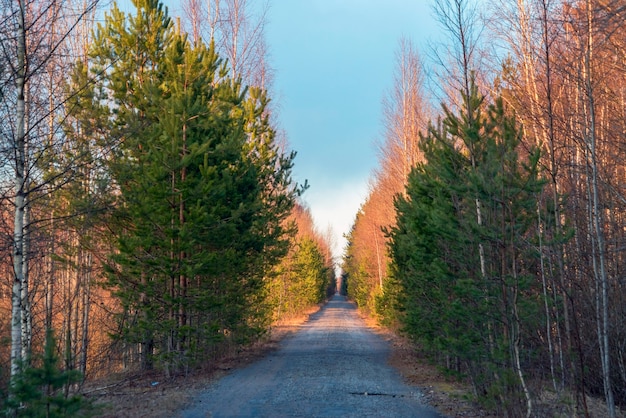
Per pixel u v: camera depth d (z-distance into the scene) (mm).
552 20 10891
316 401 13359
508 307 11055
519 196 11109
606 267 12805
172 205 16219
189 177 16500
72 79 14570
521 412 10609
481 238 11141
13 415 7547
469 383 14914
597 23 8852
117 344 17438
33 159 10898
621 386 13078
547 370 11922
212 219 16406
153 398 13719
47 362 7383
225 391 14930
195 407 12641
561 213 11461
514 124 12078
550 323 12062
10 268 13188
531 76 15500
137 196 15133
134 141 14820
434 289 15141
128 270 16422
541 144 13664
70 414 7535
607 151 13984
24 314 12062
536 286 12461
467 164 12961
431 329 15984
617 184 13445
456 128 12906
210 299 17000
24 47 9797
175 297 16719
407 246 17109
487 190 10719
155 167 15336
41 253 13461
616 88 14258
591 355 12789
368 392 14781
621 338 12875
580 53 11203
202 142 16969
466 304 12320
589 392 13812
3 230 11141
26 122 11281
